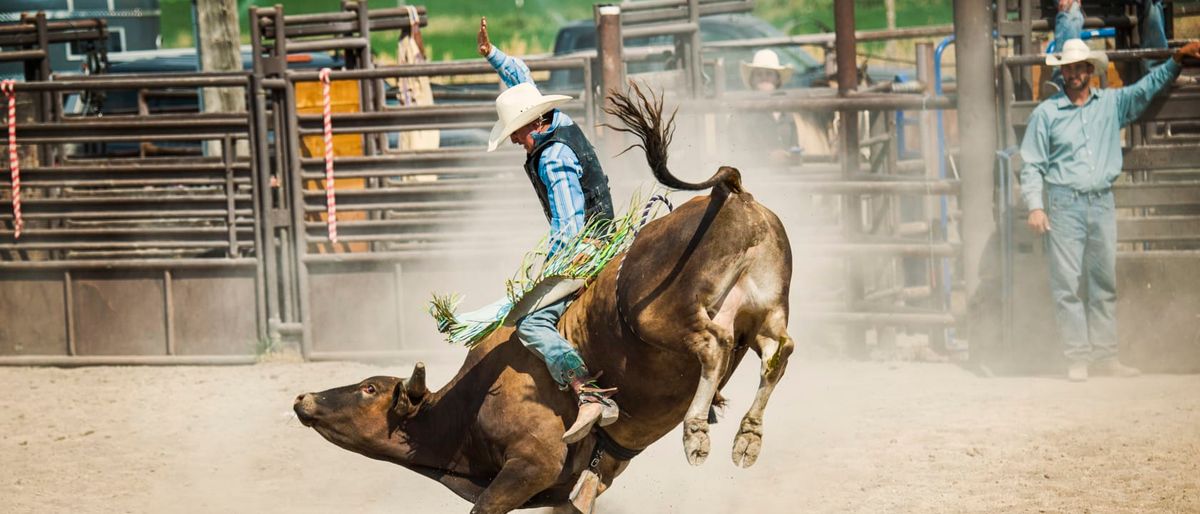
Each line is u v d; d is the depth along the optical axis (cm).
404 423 1970
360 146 4356
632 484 2473
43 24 4375
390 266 3906
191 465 2694
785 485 2386
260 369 3831
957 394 3130
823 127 4997
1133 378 3291
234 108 5366
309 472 2634
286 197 3959
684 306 1667
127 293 4009
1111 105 3219
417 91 4472
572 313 1839
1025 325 3475
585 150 1914
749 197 1695
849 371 3538
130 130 3978
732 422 2953
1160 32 3747
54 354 4038
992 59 3456
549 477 1842
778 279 1678
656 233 1742
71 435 2984
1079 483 2295
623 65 3803
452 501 2417
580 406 1753
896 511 2172
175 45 7162
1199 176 3906
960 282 4144
